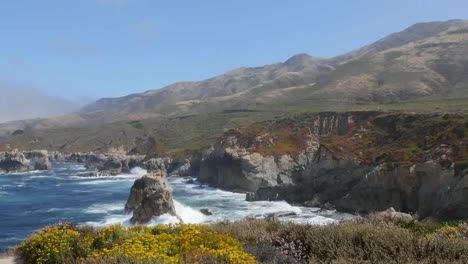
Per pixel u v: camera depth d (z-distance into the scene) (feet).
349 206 182.09
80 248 40.93
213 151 312.50
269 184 246.88
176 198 231.09
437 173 158.81
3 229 155.94
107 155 548.31
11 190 284.20
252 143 281.33
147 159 434.71
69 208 203.82
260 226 43.52
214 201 218.79
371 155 207.21
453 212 139.54
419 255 27.35
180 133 521.24
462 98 365.40
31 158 552.82
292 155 261.24
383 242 28.63
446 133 184.34
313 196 206.59
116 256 29.63
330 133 284.00
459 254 26.43
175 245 34.86
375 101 494.18
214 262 28.32
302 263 30.66
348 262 26.09
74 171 460.55
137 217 159.22
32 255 41.01
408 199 167.12
